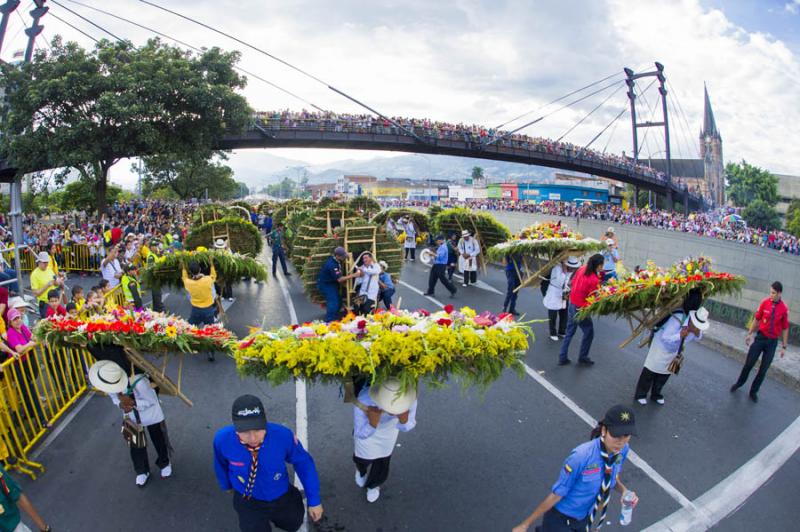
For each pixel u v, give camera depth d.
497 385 7.39
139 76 25.39
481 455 5.54
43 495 4.86
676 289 6.37
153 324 4.92
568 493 3.40
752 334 6.95
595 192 94.12
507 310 11.31
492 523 4.45
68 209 37.19
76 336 4.69
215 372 7.88
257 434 3.22
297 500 3.67
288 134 39.12
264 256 21.95
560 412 6.57
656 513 4.64
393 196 117.94
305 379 4.36
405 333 4.41
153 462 5.42
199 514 4.58
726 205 81.00
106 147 25.59
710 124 113.81
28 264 16.61
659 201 89.38
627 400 6.94
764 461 5.51
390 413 4.31
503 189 93.44
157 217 31.09
